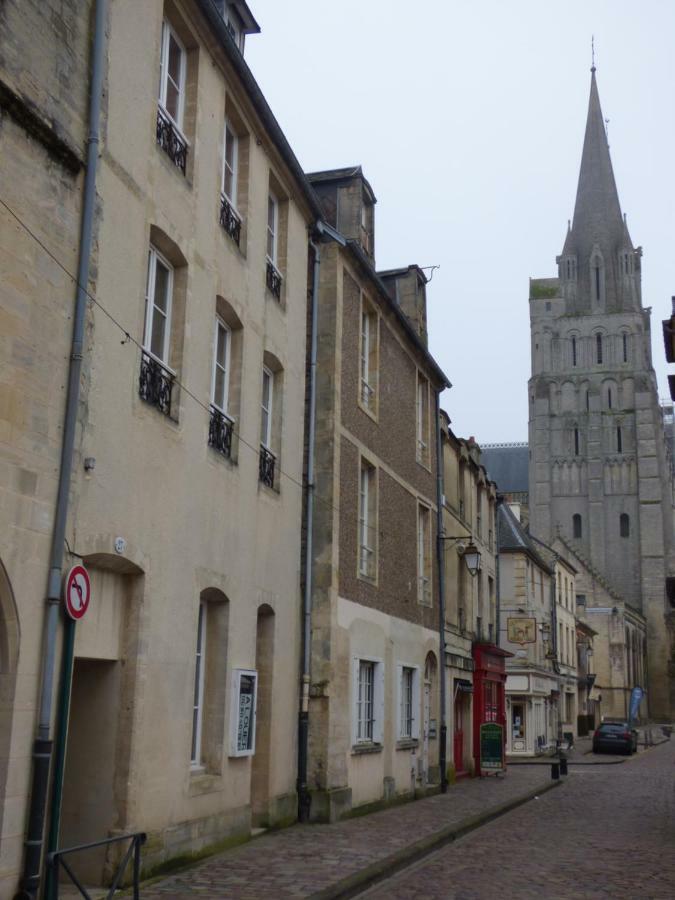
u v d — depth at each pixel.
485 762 27.98
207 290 12.12
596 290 101.00
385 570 19.47
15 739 7.93
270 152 14.73
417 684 21.42
